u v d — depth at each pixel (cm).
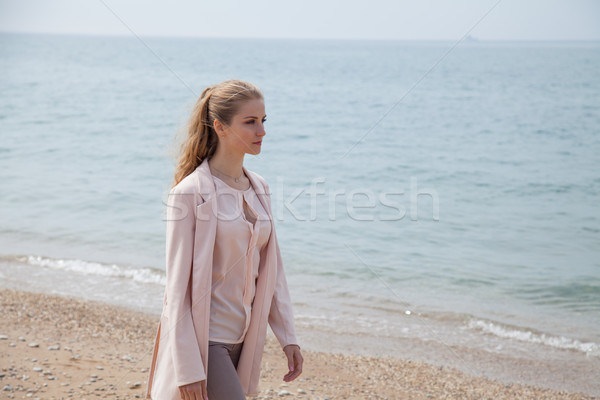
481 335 627
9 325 538
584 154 1867
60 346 490
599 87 3369
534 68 4756
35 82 4138
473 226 1177
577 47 10450
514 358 562
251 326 246
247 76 4994
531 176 1598
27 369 429
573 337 620
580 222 1192
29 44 12231
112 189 1403
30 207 1218
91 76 4634
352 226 1161
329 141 2225
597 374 521
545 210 1295
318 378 476
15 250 888
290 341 254
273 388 440
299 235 1055
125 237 993
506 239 1086
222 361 229
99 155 1867
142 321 598
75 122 2598
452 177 1622
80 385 405
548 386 493
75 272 789
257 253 244
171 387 224
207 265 226
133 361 467
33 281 743
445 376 503
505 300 752
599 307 722
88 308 629
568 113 2609
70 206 1234
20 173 1583
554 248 1021
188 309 225
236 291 237
